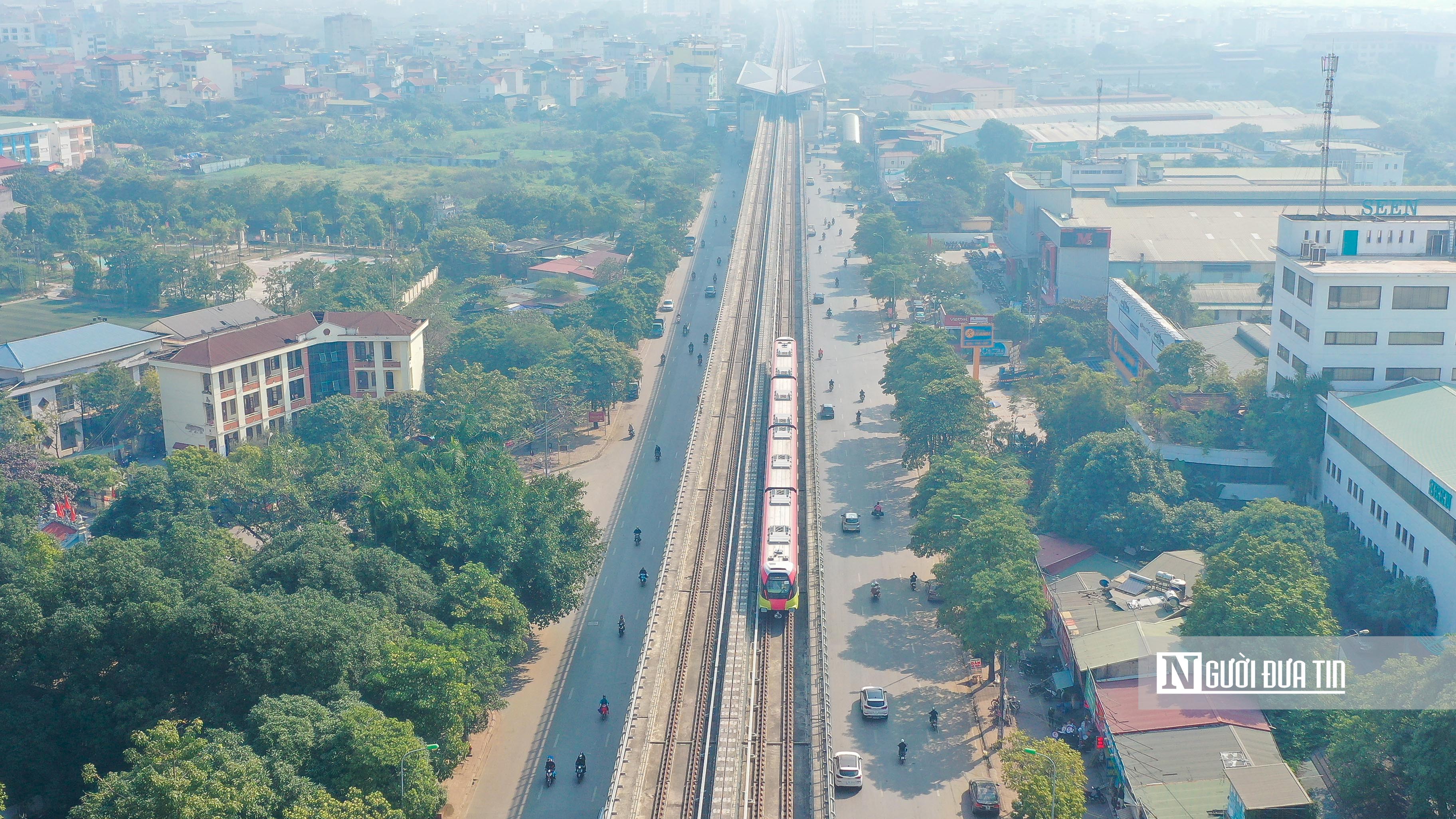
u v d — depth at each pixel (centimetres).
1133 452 17525
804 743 13250
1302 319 18750
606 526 19750
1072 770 11450
